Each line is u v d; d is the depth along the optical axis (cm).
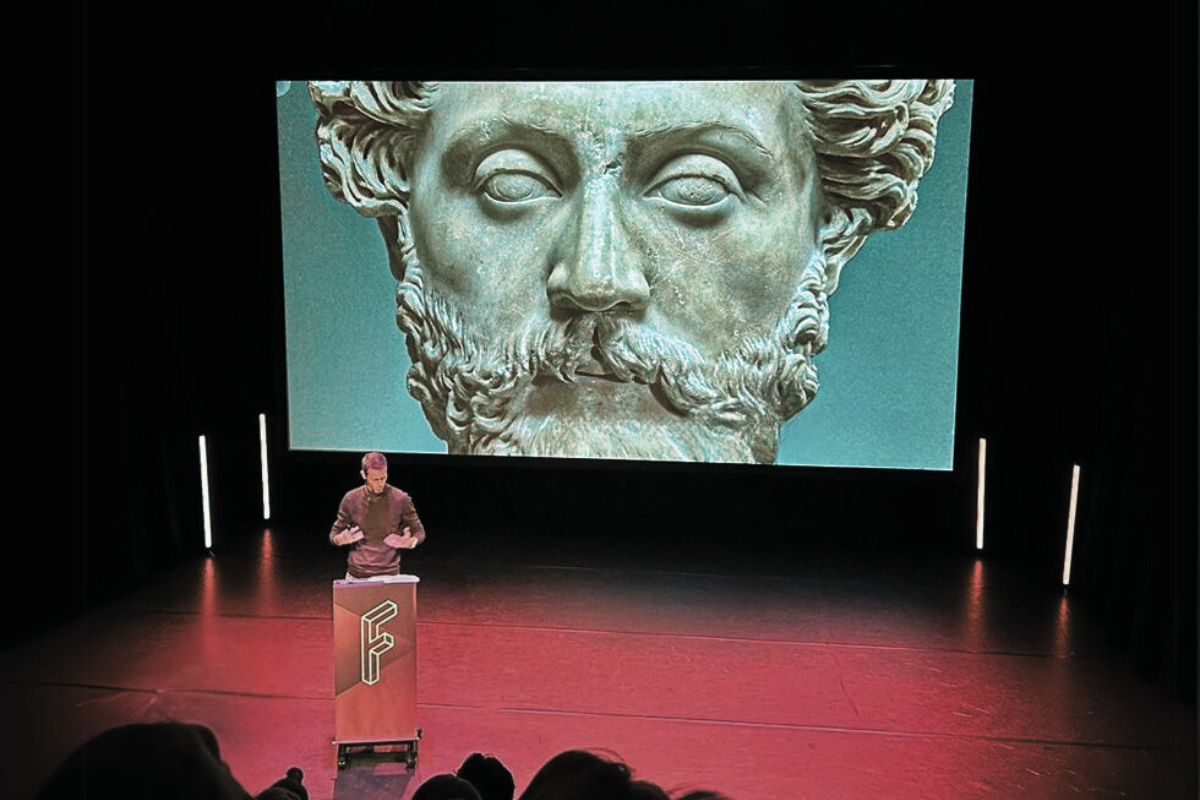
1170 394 590
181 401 852
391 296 858
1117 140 734
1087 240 790
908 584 771
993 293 827
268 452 912
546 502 890
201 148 878
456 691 554
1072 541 770
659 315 829
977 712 537
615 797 184
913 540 865
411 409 867
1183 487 534
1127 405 694
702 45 795
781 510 872
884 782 454
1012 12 780
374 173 845
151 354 808
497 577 768
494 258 836
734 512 877
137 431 783
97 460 725
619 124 805
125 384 768
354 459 880
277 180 858
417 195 841
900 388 827
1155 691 566
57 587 669
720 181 809
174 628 647
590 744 489
